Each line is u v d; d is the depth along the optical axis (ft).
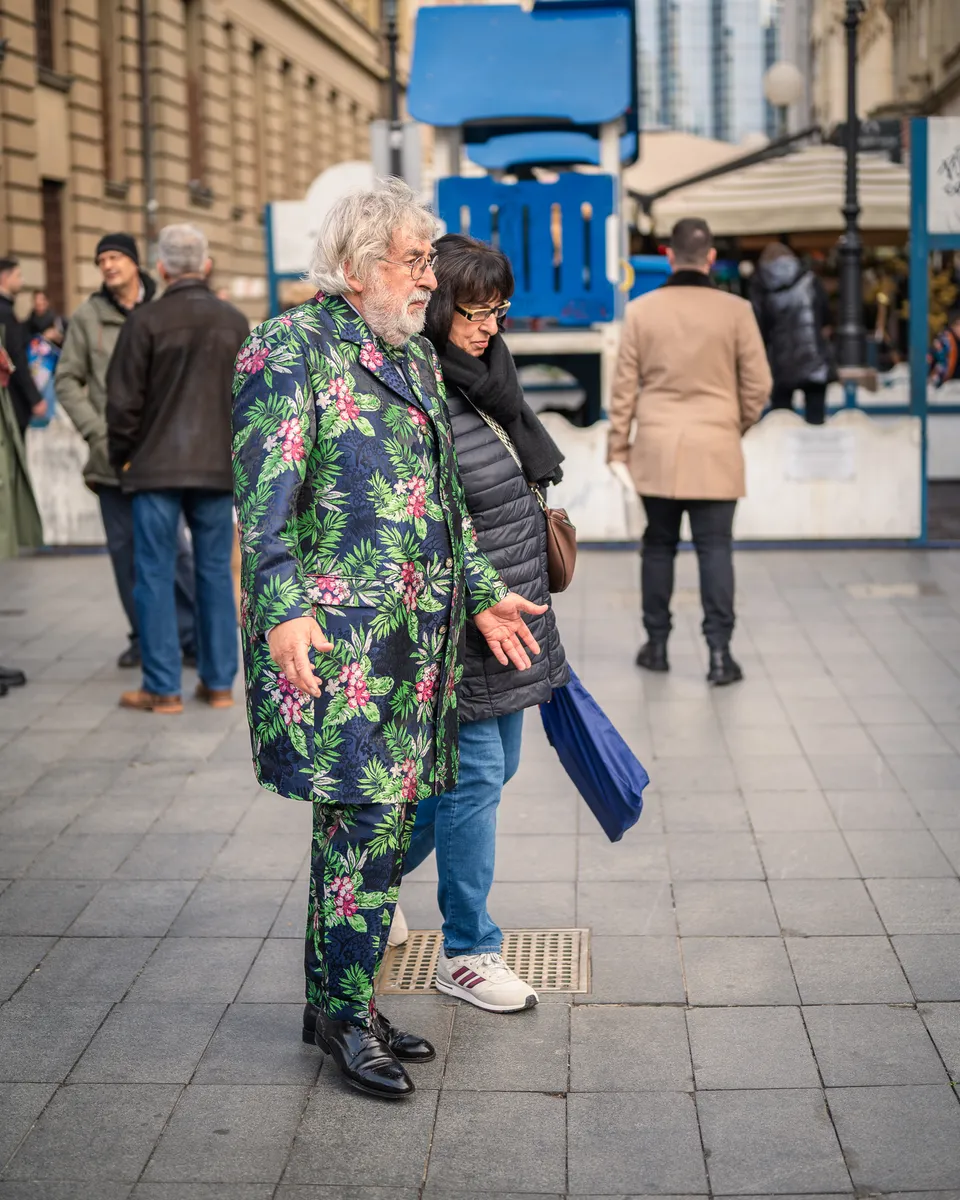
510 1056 10.94
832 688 21.20
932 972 12.15
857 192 45.52
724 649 21.52
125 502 22.67
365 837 10.18
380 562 9.86
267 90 105.81
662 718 19.89
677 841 15.33
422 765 10.21
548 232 35.04
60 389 22.12
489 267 11.04
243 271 98.53
